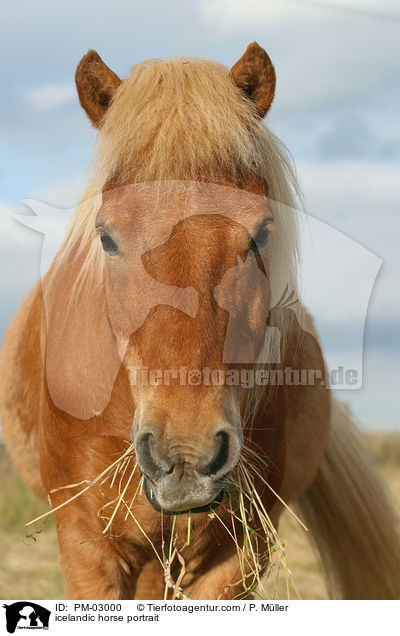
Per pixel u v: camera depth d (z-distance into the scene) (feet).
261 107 9.01
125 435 8.99
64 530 9.73
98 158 8.59
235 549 9.55
